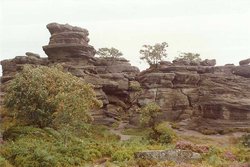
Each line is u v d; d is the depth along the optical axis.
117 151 35.00
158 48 77.75
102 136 52.62
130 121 62.91
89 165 31.66
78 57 67.56
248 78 66.25
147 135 52.69
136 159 32.78
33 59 67.06
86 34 73.69
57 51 67.25
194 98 65.94
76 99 39.94
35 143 35.56
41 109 45.31
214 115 60.66
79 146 35.84
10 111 48.16
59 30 70.38
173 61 74.75
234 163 31.77
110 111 66.88
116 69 73.94
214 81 65.94
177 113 64.44
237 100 60.62
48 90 45.94
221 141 52.25
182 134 56.41
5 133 41.16
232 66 71.00
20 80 46.62
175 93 65.94
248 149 39.41
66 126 38.84
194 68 70.25
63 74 48.78
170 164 31.19
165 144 45.41
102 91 65.12
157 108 57.69
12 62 67.06
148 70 72.62
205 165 30.98
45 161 30.70
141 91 67.88
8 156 32.12
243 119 59.59
